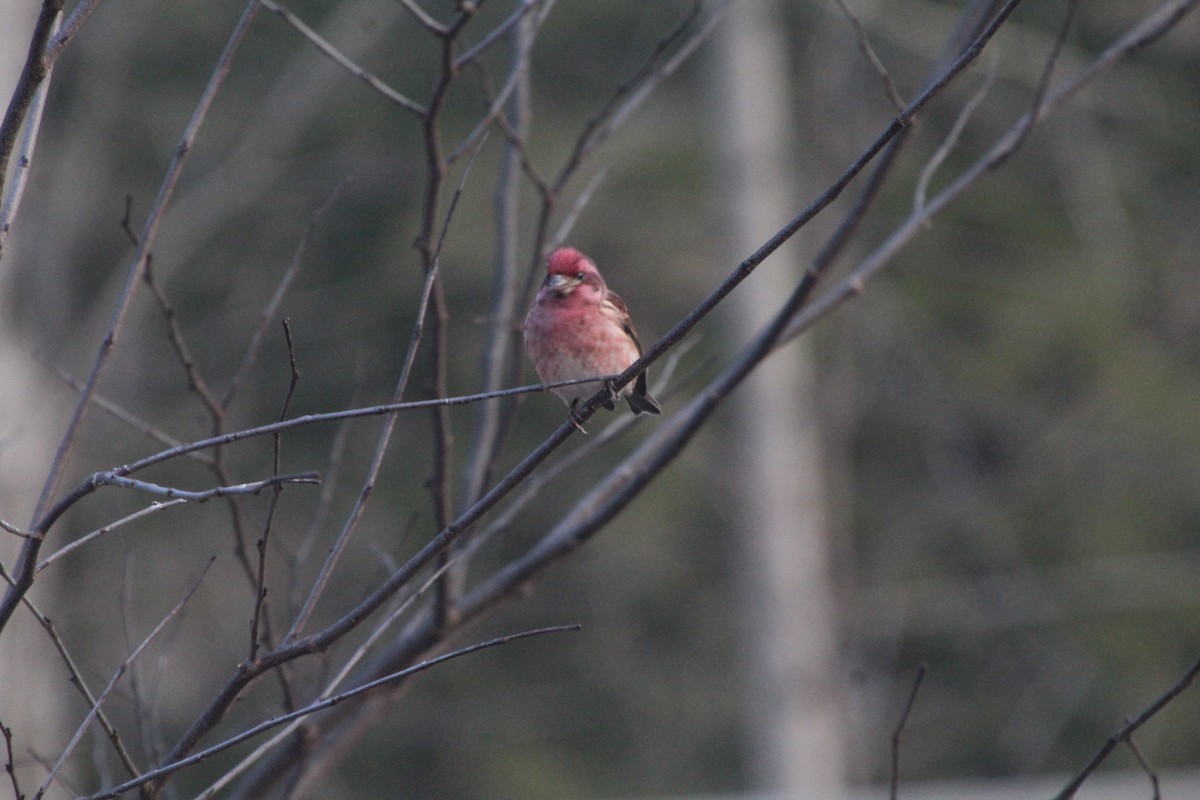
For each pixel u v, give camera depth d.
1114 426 16.78
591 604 17.42
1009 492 17.02
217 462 4.95
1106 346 16.81
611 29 17.09
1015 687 16.92
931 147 16.86
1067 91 5.83
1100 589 16.59
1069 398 17.05
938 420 17.06
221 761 12.23
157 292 4.80
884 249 5.86
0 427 8.95
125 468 3.56
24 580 3.62
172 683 15.04
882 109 16.12
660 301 17.36
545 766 16.95
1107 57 5.79
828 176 15.88
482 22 16.92
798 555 14.33
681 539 17.20
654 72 7.34
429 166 4.96
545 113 17.03
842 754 14.52
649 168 16.34
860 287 5.80
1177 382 17.08
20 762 4.52
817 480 14.52
